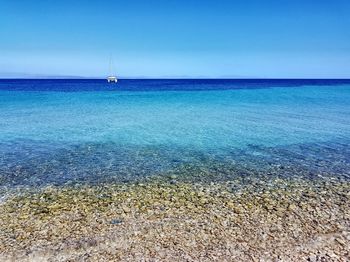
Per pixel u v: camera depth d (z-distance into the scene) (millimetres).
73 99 46219
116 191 10047
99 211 8539
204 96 52531
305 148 15859
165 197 9516
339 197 9516
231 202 9109
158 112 30875
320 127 21906
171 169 12398
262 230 7438
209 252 6523
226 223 7793
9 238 7113
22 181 11016
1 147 16078
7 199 9422
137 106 36562
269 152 15070
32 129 21266
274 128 21625
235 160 13680
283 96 50938
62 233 7348
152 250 6625
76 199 9406
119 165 12961
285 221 7906
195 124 23562
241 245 6793
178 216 8195
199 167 12656
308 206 8828
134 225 7723
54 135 19297
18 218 8125
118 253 6523
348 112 29891
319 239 7031
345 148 15805
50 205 8961
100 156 14391
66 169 12406
